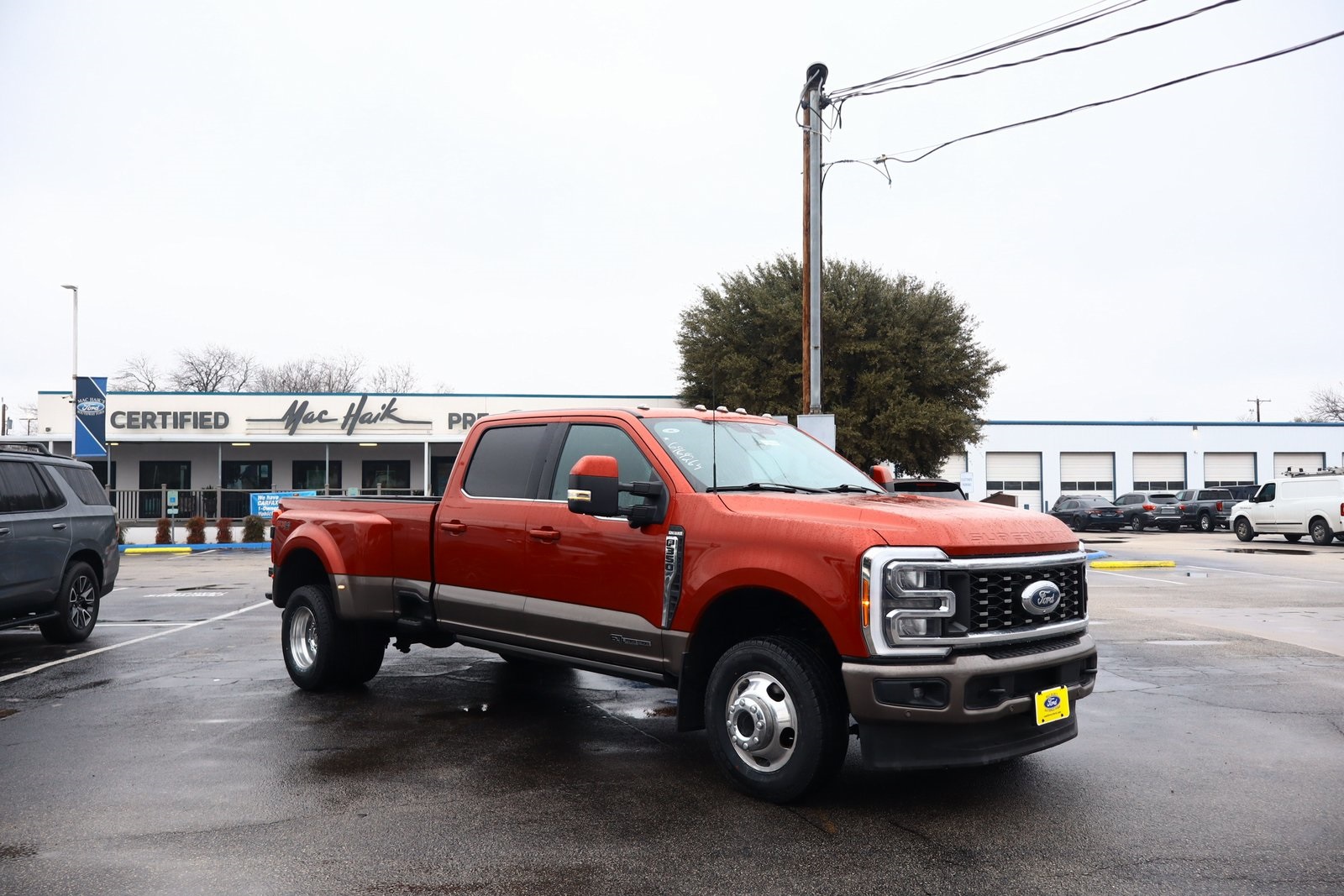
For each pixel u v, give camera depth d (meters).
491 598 5.93
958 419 32.81
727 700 4.78
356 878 3.73
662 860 3.92
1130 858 3.94
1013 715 4.44
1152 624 10.99
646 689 7.30
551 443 5.90
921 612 4.20
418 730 6.06
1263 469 47.50
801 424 15.48
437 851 4.00
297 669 7.29
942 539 4.30
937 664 4.21
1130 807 4.59
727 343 34.84
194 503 37.94
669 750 5.59
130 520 36.41
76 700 6.93
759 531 4.64
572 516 5.52
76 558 9.75
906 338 33.34
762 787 4.59
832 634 4.31
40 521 8.97
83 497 9.83
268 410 39.09
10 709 6.65
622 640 5.20
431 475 41.41
